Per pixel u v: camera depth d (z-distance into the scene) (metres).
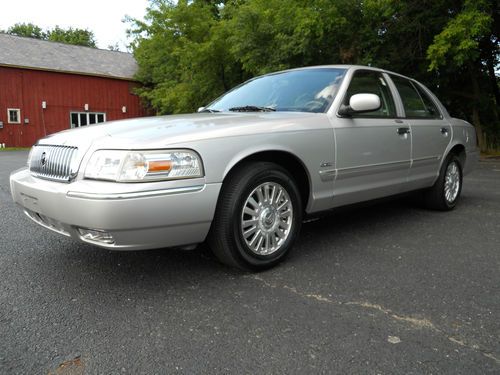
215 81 21.09
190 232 2.68
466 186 7.04
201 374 1.86
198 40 23.12
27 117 27.30
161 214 2.50
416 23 13.20
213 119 3.12
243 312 2.43
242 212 2.89
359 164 3.66
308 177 3.28
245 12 15.02
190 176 2.61
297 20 13.26
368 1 12.44
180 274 3.01
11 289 2.76
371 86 4.05
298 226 3.25
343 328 2.25
